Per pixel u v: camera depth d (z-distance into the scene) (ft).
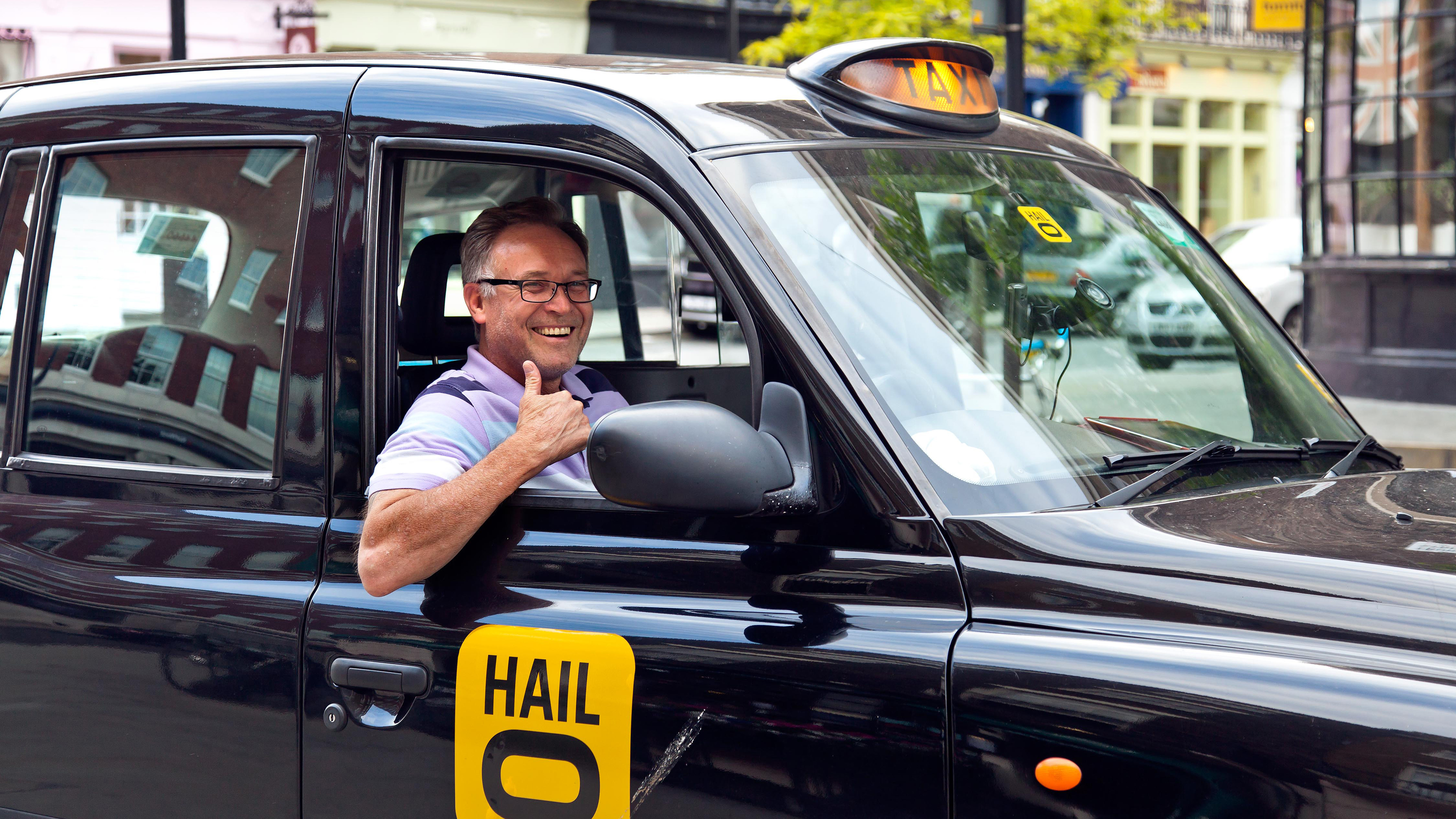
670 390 20.66
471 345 17.06
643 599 12.78
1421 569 11.23
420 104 14.44
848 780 11.67
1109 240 16.53
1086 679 11.00
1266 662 10.70
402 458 13.78
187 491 14.98
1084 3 73.92
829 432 12.38
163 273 15.43
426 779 13.30
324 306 14.43
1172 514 12.55
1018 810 11.09
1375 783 10.02
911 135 15.58
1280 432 15.81
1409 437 53.47
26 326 16.03
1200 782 10.51
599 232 21.09
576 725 12.67
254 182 15.03
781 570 12.35
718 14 126.52
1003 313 14.49
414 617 13.50
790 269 13.00
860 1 73.56
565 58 15.64
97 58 98.22
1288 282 98.37
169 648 14.48
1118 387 14.96
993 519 12.05
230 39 102.89
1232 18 152.87
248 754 14.14
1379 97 70.13
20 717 15.33
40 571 15.30
